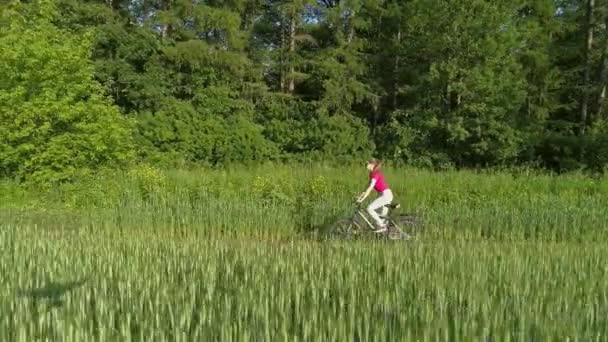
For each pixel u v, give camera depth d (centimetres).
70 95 1445
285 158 2417
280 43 2939
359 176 1630
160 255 750
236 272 650
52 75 1434
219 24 2486
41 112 1382
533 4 2589
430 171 2064
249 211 1241
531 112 2573
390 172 1752
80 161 1472
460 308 495
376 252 773
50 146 1391
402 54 2764
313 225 1247
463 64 2303
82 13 2414
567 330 433
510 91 2219
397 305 499
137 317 452
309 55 2830
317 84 2816
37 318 457
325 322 452
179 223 1230
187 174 1602
